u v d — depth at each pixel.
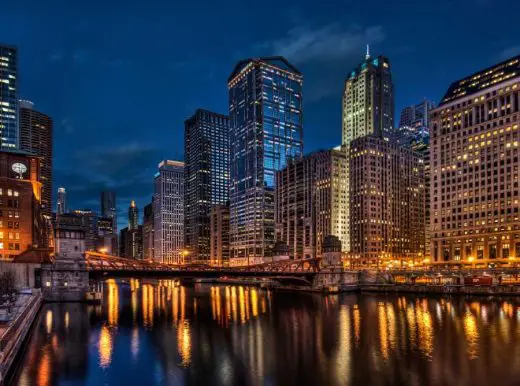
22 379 51.09
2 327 60.62
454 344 67.56
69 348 66.56
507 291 135.00
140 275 136.00
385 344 68.38
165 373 53.53
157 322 92.38
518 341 69.12
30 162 167.25
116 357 61.28
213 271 150.62
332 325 87.31
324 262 178.62
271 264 186.88
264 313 107.88
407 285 157.88
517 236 189.75
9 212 141.62
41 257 127.56
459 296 138.88
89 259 139.25
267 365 56.75
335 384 48.88
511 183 194.88
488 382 48.94
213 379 51.09
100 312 106.75
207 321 94.44
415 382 49.22
